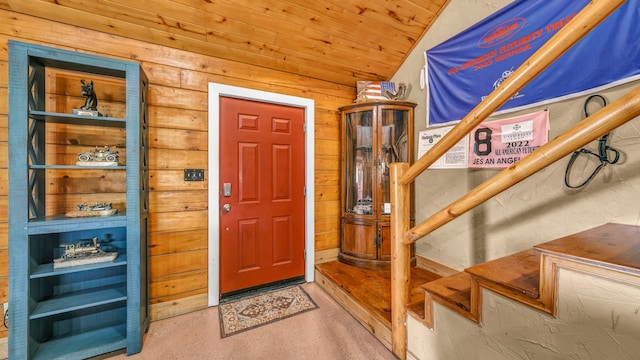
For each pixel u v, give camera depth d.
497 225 1.88
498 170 1.84
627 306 0.71
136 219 1.58
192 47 2.02
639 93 0.63
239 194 2.31
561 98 1.51
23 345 1.35
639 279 0.68
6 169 1.54
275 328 1.85
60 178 1.68
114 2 1.62
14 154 1.31
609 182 1.35
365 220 2.54
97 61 1.49
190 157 2.06
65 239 1.66
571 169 1.50
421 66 2.47
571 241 0.98
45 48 1.37
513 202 1.79
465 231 2.12
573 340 0.83
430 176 2.40
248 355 1.59
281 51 2.23
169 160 1.98
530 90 1.65
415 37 2.45
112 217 1.53
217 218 2.16
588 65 1.40
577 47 1.44
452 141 1.13
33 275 1.37
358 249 2.58
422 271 2.42
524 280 1.03
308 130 2.60
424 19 2.30
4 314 1.52
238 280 2.32
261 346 1.67
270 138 2.45
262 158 2.42
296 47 2.23
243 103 2.32
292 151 2.57
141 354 1.59
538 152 0.84
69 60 1.42
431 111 2.36
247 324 1.90
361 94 2.65
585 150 1.43
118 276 1.81
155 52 1.93
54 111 1.64
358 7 2.02
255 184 2.38
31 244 1.43
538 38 1.62
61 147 1.68
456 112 2.14
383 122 2.54
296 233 2.61
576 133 0.75
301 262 2.63
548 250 0.88
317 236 2.68
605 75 1.34
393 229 1.54
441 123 2.27
